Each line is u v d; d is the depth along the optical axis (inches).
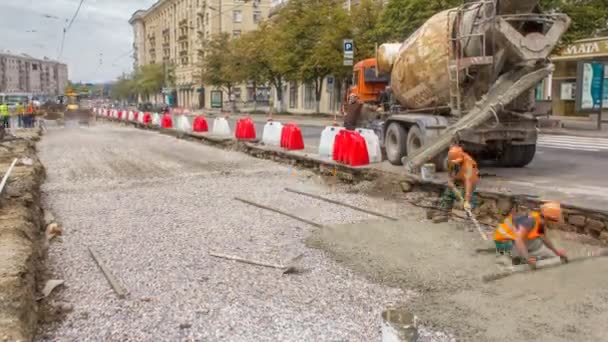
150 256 265.3
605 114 1088.2
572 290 197.9
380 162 502.0
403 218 333.1
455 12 431.8
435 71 448.1
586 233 271.3
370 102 678.5
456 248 263.6
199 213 361.1
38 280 227.9
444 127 426.6
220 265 251.0
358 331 180.7
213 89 3080.7
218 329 183.2
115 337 177.9
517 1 365.1
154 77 3742.6
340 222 327.9
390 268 238.2
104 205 390.6
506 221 245.1
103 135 1054.4
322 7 1545.3
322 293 214.8
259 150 660.1
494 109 377.1
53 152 745.0
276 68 1697.8
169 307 201.9
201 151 740.7
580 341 162.2
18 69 7071.9
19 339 148.6
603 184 368.8
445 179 379.9
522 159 454.9
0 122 949.2
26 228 267.0
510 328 173.0
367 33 1258.6
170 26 4141.2
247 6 3056.1
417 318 185.9
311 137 885.8
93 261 259.3
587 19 806.5
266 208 371.2
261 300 208.4
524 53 370.0
